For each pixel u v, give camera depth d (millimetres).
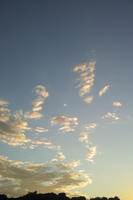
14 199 96250
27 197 97062
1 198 95125
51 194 99250
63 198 99688
